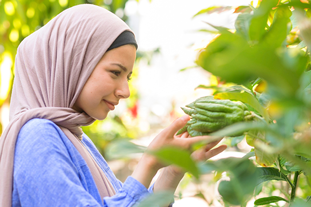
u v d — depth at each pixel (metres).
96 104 0.99
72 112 0.98
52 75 0.99
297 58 0.28
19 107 1.01
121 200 0.74
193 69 0.54
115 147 0.29
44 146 0.79
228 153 0.94
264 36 0.36
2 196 0.79
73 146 0.91
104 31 0.98
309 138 0.31
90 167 0.94
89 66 0.97
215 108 0.65
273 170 0.64
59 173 0.75
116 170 3.43
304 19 0.36
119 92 0.98
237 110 0.63
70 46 0.98
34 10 2.73
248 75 0.25
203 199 0.53
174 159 0.28
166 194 0.33
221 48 0.30
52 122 0.88
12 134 0.84
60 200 0.72
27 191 0.76
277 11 0.49
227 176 0.82
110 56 0.97
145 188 0.74
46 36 1.03
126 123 3.87
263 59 0.23
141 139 4.00
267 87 0.29
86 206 0.70
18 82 1.04
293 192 0.64
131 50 1.01
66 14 1.05
